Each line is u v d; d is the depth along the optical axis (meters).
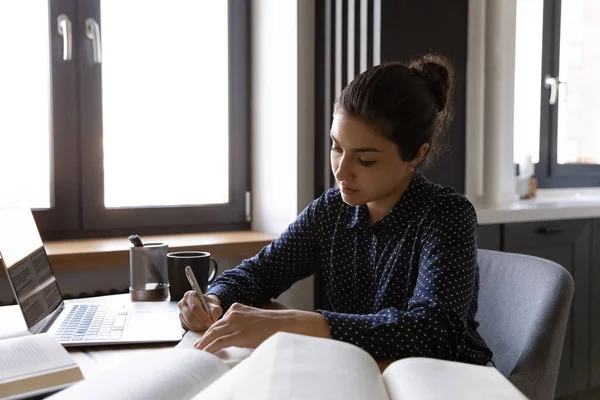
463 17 2.18
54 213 2.04
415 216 1.13
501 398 0.56
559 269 1.19
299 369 0.57
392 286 1.13
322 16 2.12
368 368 0.62
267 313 0.91
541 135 2.97
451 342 0.94
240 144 2.37
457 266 1.01
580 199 2.93
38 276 1.13
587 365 2.49
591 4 3.08
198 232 2.29
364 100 1.02
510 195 2.57
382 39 1.97
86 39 2.06
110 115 2.13
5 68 1.95
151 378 0.62
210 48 2.29
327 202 1.28
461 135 2.24
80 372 0.77
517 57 2.85
